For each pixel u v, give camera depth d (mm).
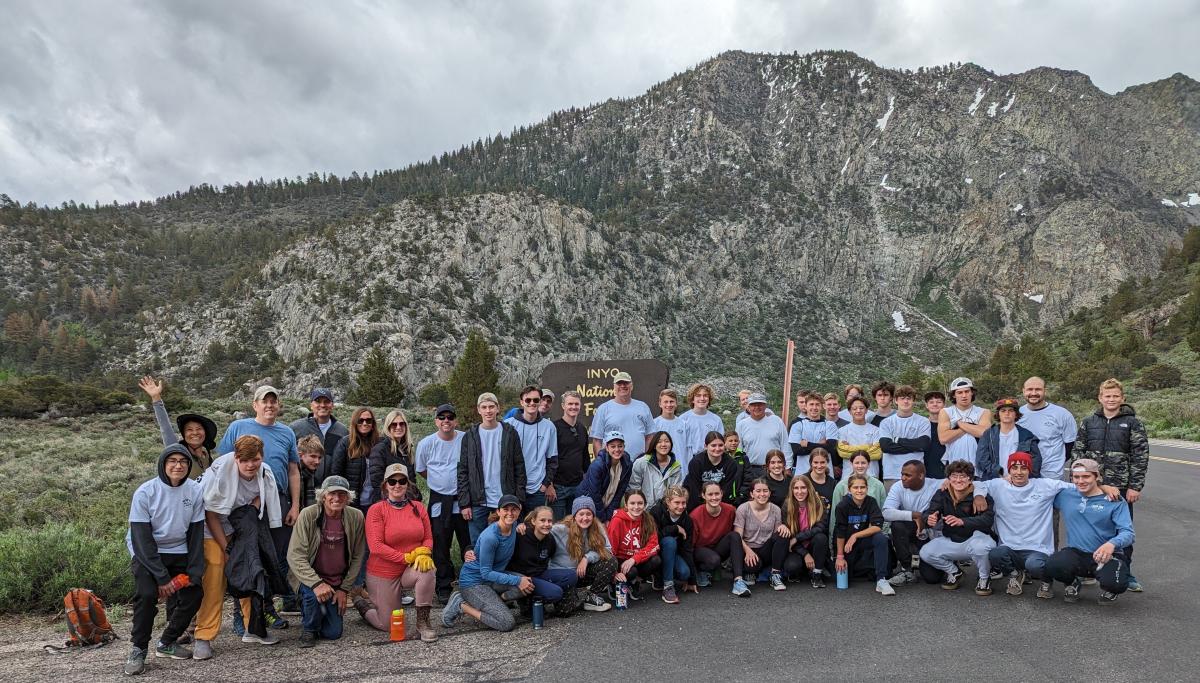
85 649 6820
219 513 6508
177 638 6422
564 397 9359
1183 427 28891
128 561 9125
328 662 6191
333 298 115062
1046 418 8555
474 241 134875
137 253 197875
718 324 176500
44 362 120875
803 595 8023
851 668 5695
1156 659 5777
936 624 6828
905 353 184750
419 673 5832
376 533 7074
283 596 7406
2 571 8586
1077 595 7449
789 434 10812
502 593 7402
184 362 118562
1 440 23531
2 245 176750
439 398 56938
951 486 8086
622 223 189125
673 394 9758
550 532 7508
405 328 108438
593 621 7246
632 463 8914
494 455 8156
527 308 132625
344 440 8258
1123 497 7715
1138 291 102500
